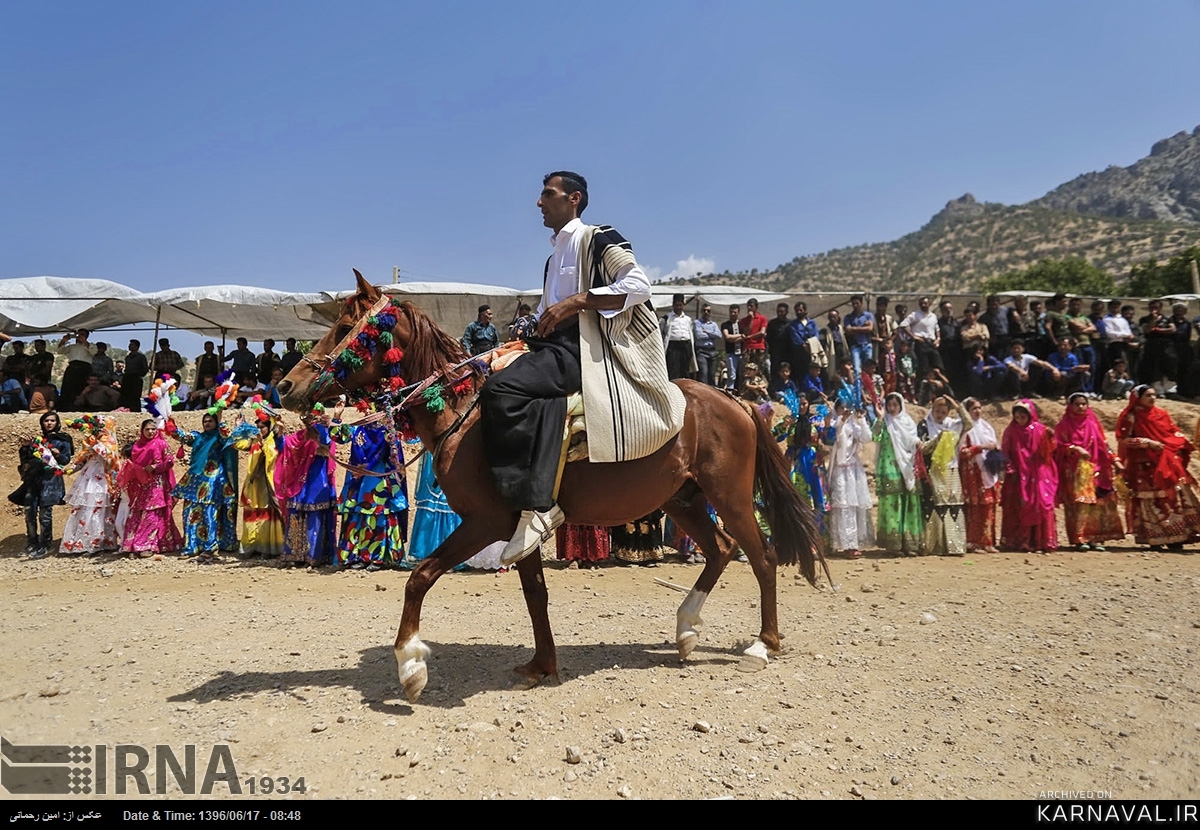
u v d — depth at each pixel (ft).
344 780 12.37
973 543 36.83
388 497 32.65
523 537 15.25
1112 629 21.20
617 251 16.48
